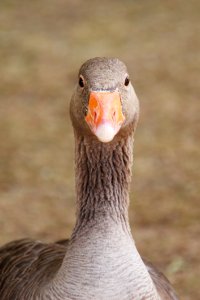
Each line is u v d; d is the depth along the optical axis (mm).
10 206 17391
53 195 17906
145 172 18922
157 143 20422
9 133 21078
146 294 8953
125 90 8891
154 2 32688
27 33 29188
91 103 8578
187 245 15805
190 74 25172
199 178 18609
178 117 22016
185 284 14469
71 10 31938
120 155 9406
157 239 16031
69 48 27641
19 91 24094
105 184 9367
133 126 9320
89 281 8836
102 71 8805
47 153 19953
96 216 9195
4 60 26562
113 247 8945
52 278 9219
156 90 23938
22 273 10000
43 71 25594
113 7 32188
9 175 18797
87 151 9375
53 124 21703
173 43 28062
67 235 16266
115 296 8812
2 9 32094
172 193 17906
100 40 28422
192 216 16922
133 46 27812
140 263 9031
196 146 20297
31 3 32875
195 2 32500
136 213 17062
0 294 10148
